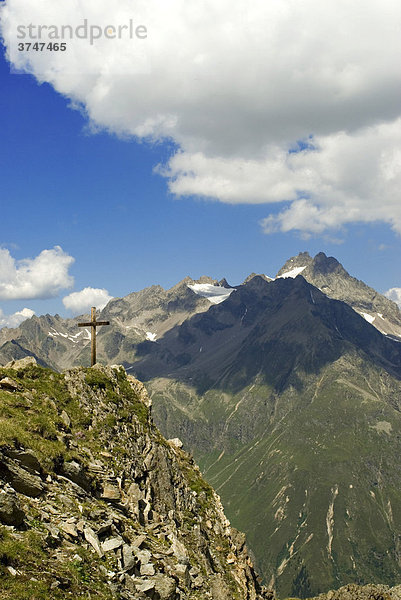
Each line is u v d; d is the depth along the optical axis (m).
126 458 36.44
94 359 44.94
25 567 17.66
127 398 43.69
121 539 24.36
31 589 16.48
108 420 38.38
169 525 34.59
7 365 38.47
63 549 20.23
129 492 32.88
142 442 40.50
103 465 32.78
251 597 38.19
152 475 38.81
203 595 28.89
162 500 37.91
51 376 38.84
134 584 21.72
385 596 75.25
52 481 25.20
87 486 28.70
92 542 21.91
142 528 30.08
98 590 19.05
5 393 33.09
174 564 28.22
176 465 44.19
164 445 44.41
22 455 24.19
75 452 31.27
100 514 25.30
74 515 23.27
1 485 21.31
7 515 19.16
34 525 20.42
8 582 16.33
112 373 44.50
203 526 41.56
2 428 25.28
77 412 37.00
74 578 18.66
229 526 45.69
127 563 22.61
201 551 36.72
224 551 41.25
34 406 33.34
